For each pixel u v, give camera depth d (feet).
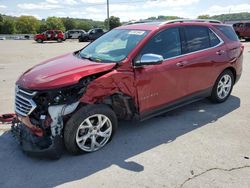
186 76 16.58
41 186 11.12
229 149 13.62
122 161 12.75
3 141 14.70
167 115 17.98
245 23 98.12
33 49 74.64
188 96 17.21
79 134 12.95
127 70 13.85
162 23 16.14
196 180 11.27
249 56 48.08
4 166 12.48
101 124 13.55
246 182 11.11
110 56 14.79
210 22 18.89
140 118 15.14
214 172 11.77
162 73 15.17
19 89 13.09
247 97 21.63
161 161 12.69
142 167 12.25
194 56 16.88
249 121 16.98
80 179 11.50
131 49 14.46
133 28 16.51
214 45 18.49
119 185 11.07
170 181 11.25
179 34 16.48
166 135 15.24
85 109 12.75
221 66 18.83
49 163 12.65
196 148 13.78
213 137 14.92
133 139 14.82
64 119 12.59
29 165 12.54
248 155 13.07
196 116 17.80
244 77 28.96
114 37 16.53
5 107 19.81
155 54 14.51
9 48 78.95
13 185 11.20
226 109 18.99
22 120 13.15
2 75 31.76
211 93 19.29
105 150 13.71
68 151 13.10
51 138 12.35
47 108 12.13
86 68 13.23
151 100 15.16
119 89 13.65
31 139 12.98
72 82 12.34
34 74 13.32
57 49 74.33
